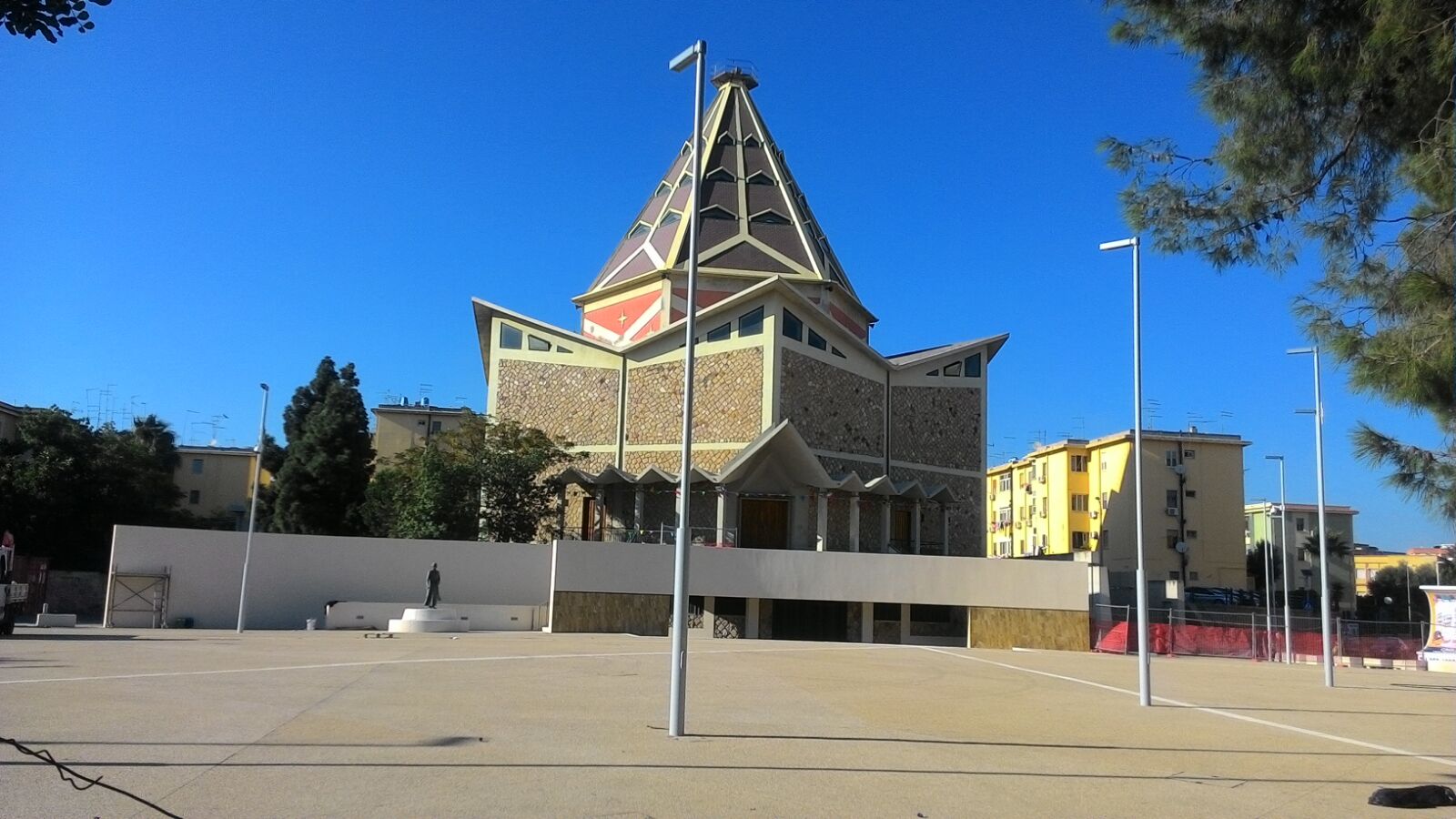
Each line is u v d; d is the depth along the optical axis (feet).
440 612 124.16
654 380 161.68
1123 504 227.81
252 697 51.90
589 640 112.88
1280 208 38.37
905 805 30.66
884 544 164.25
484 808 28.12
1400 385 32.63
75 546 179.01
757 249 178.60
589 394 166.20
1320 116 36.78
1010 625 144.25
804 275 175.94
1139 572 65.82
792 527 155.74
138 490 189.06
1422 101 33.91
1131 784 35.53
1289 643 131.64
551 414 168.25
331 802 28.40
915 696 64.49
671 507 156.35
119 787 29.37
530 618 134.00
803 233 184.14
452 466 151.12
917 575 143.84
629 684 64.54
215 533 130.52
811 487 155.33
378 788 30.37
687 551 44.34
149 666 67.41
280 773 32.27
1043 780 35.76
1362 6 33.01
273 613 131.34
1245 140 38.01
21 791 28.60
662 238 181.57
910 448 177.27
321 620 132.36
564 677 68.23
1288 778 37.99
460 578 138.21
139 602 126.52
